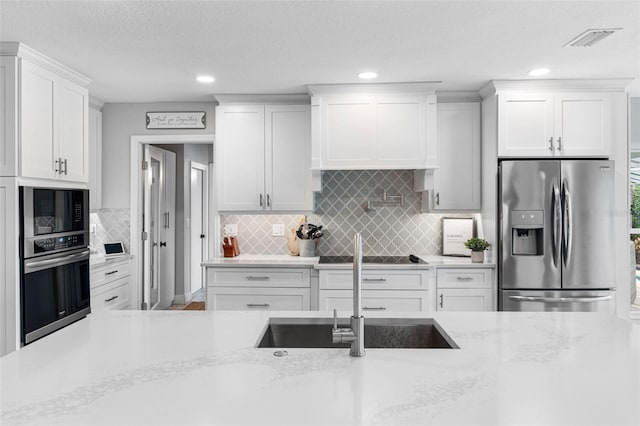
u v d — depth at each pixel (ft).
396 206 15.16
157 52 10.19
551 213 12.39
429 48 10.03
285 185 14.10
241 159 14.17
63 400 4.00
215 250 15.08
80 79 11.75
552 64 11.17
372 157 13.32
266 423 3.56
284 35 9.23
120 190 15.17
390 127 13.29
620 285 12.71
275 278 13.37
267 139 14.12
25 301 9.59
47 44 9.61
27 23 8.55
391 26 8.80
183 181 21.13
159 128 14.98
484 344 5.59
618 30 9.01
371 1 7.76
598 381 4.40
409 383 4.34
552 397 4.03
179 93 13.85
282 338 6.97
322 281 13.04
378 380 4.42
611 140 12.66
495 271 12.91
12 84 9.46
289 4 7.84
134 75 11.92
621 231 12.69
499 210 12.81
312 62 11.00
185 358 5.10
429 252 15.11
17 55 9.49
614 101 12.64
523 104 12.71
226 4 7.83
